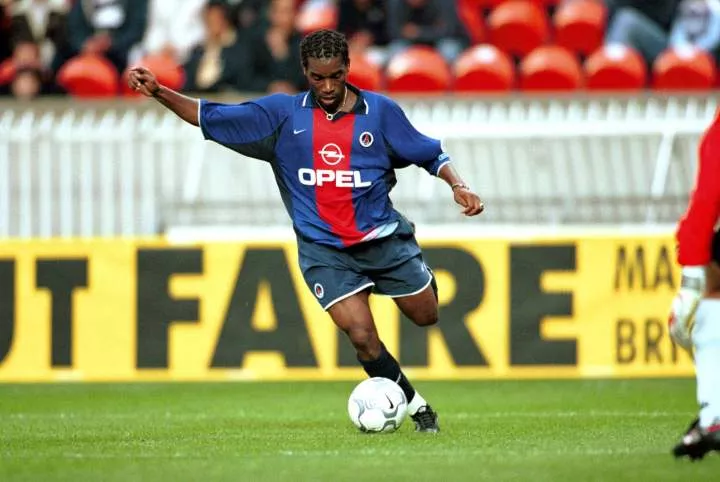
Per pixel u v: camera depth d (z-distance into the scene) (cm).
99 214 4525
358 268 2595
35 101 4594
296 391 4144
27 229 4519
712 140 1866
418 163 2591
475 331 4300
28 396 4056
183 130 4519
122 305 4331
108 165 4519
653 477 1941
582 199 4475
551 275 4303
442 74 5184
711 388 1942
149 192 4519
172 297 4325
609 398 3825
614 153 4484
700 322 1945
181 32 6012
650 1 5962
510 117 4591
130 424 3116
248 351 4316
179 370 4328
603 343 4297
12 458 2316
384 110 2570
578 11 5803
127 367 4331
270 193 4503
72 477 2030
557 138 4484
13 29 5644
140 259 4331
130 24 5750
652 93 4597
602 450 2311
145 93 2552
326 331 4303
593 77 5222
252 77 5253
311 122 2564
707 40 5862
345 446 2452
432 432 2684
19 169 4516
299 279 4309
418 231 4428
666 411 3388
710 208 1862
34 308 4341
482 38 5869
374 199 2575
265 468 2111
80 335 4338
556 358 4294
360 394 2667
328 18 5925
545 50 5288
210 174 4519
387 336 4306
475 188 4484
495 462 2144
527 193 4484
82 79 5297
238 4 5309
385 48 5647
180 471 2084
